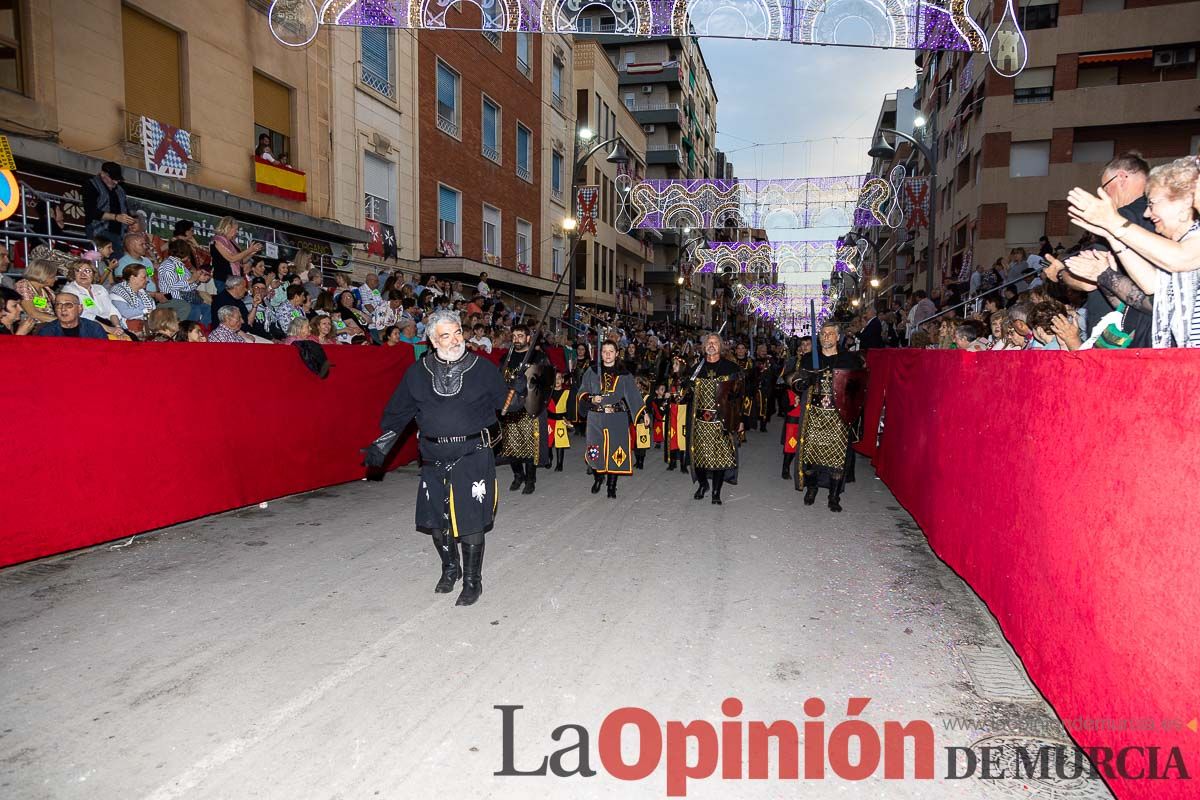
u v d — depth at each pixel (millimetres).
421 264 18875
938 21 7797
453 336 4473
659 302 52438
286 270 11094
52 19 9688
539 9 8469
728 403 7285
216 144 12453
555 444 9445
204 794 2557
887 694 3344
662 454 11234
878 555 5586
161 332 6539
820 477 7344
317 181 14898
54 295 6453
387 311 12695
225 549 5539
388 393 9227
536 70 26250
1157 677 2248
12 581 4711
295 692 3289
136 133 10891
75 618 4125
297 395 7621
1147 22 25656
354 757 2789
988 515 4211
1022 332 6031
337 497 7559
